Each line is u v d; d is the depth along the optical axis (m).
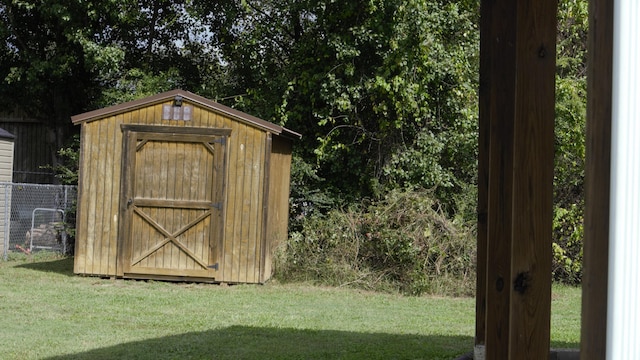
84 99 21.11
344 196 16.69
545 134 3.35
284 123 16.98
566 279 14.70
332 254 13.28
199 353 7.29
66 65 19.09
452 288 12.63
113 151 12.90
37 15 19.62
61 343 7.57
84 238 12.95
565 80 14.75
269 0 18.78
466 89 16.34
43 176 21.64
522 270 3.37
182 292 11.74
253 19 19.08
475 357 6.12
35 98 20.66
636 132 2.07
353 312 10.38
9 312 9.39
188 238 12.72
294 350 7.51
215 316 9.63
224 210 12.66
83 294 11.12
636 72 2.06
